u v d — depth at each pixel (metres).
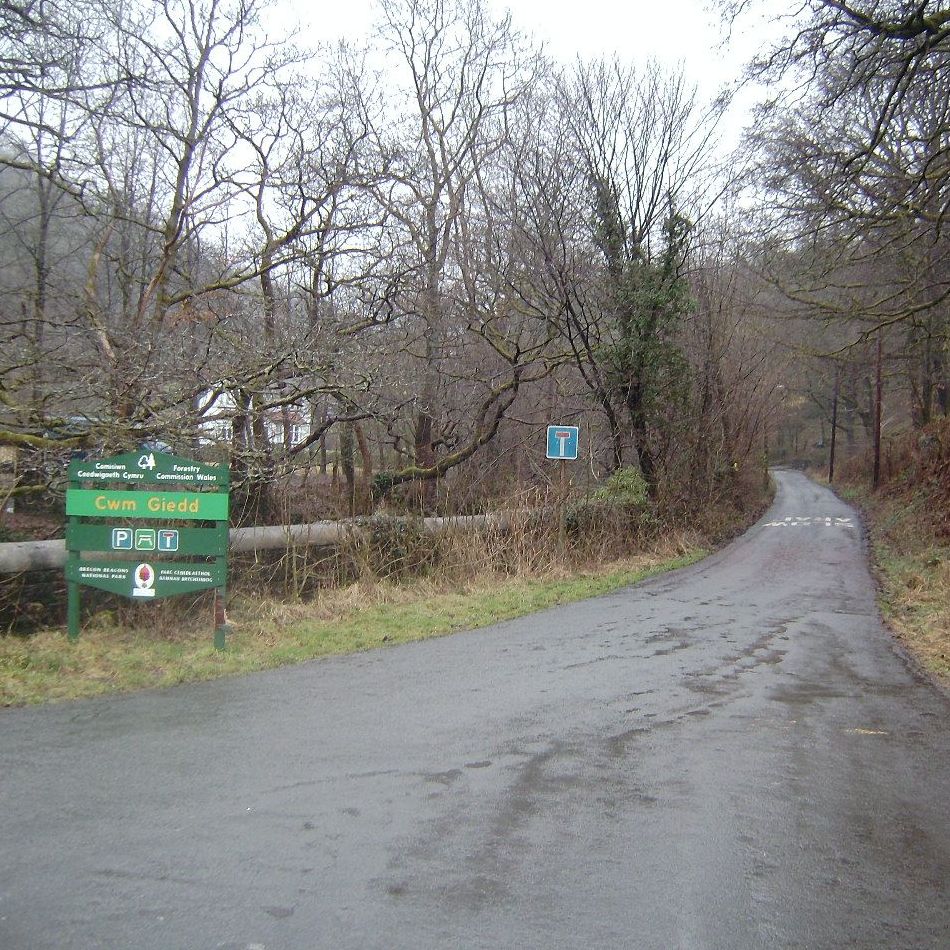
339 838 4.64
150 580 9.43
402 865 4.33
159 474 9.38
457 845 4.58
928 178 14.20
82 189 15.28
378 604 13.05
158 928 3.69
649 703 7.82
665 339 25.66
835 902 4.07
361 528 14.50
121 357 12.48
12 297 15.86
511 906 3.94
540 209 22.89
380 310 18.61
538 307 23.67
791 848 4.68
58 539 11.47
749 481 41.81
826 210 15.45
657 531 24.30
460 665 9.30
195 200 16.72
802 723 7.28
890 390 52.19
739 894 4.12
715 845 4.68
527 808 5.13
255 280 21.12
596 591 16.22
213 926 3.71
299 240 18.55
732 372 31.00
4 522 12.15
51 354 12.66
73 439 11.73
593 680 8.70
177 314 16.12
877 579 19.41
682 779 5.74
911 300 19.12
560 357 23.50
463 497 19.02
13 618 9.70
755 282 26.03
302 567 13.17
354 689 8.07
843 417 78.12
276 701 7.55
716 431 30.20
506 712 7.33
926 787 5.73
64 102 14.26
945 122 14.95
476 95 27.00
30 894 3.98
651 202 24.84
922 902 4.10
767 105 13.77
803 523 37.06
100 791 5.28
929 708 7.90
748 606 14.88
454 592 14.98
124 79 13.87
